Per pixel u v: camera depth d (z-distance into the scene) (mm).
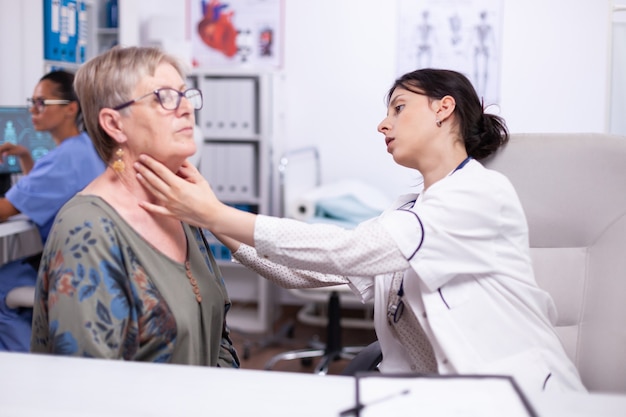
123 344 1183
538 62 3969
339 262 1198
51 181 2412
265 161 3760
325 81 4223
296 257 1217
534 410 820
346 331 3979
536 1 3926
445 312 1225
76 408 842
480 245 1234
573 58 3928
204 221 1228
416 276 1289
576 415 837
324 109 4242
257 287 4141
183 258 1340
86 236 1173
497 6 3969
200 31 4359
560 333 1469
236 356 1554
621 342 1369
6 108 2691
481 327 1233
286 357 3293
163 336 1218
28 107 2740
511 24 3973
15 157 2715
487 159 1500
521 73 3996
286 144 4320
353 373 1397
